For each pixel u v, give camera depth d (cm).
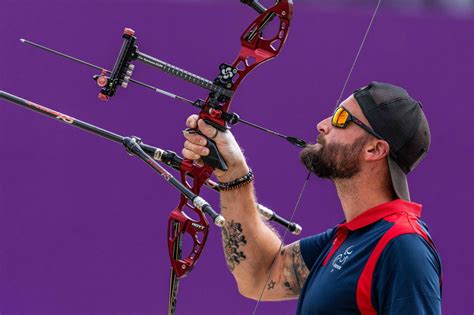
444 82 2197
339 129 1037
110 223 2134
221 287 2127
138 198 2142
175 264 1093
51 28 2108
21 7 2105
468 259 2183
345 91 2169
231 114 1091
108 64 2111
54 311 2105
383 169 1027
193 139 1094
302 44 2167
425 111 2195
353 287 963
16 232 2116
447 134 2197
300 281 1166
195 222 1092
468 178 2194
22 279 2108
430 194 2195
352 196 1038
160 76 2120
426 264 930
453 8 2217
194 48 2125
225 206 1160
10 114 2117
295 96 2156
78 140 2131
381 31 2183
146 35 2114
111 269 2128
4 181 2120
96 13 2111
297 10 2169
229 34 2131
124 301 2120
